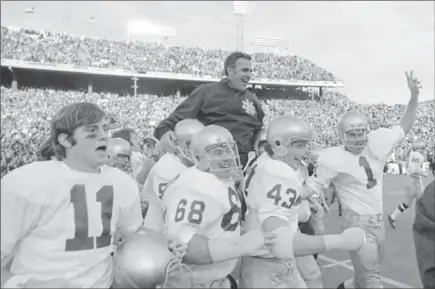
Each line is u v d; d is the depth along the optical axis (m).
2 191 1.59
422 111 34.75
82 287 1.67
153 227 2.82
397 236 5.96
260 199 2.11
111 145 3.82
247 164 2.87
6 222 1.57
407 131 3.61
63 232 1.67
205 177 1.99
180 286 2.01
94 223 1.74
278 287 2.34
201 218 1.88
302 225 3.56
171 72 32.19
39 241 1.65
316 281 2.96
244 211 2.84
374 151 3.40
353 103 37.12
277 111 33.56
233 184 2.16
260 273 2.34
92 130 1.75
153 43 34.72
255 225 2.24
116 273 1.79
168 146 2.91
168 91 34.31
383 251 3.58
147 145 3.93
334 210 8.51
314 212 3.54
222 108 3.12
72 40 31.16
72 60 29.69
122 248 1.85
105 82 32.38
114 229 1.84
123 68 30.75
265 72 35.62
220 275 2.09
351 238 1.87
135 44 33.81
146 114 28.77
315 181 3.47
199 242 1.82
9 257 1.70
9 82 30.19
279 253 1.89
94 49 31.45
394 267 4.43
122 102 29.97
